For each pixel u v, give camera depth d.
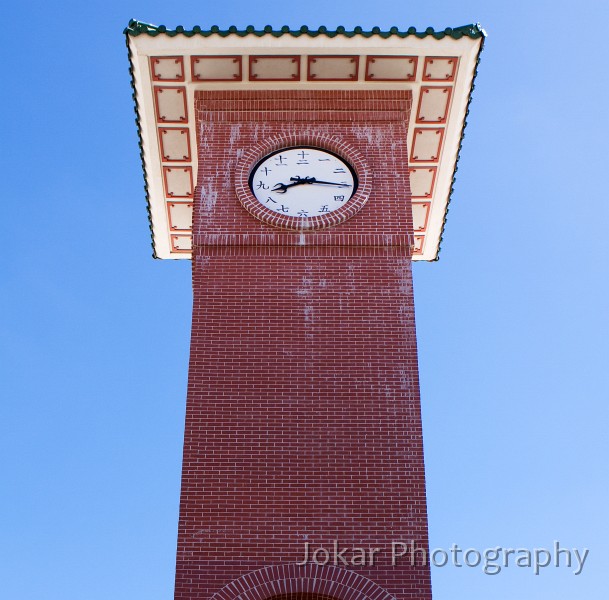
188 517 17.20
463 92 22.22
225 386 18.50
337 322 19.27
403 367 18.80
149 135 22.95
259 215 20.41
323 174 21.36
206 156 21.42
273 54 21.48
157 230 25.28
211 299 19.47
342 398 18.44
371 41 21.33
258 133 21.75
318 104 22.11
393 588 16.66
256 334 19.08
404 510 17.36
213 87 22.11
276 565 16.83
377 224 20.47
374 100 22.19
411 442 18.02
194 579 16.69
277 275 19.80
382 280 19.81
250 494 17.45
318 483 17.58
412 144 23.30
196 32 21.08
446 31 21.31
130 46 21.20
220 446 17.89
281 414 18.23
